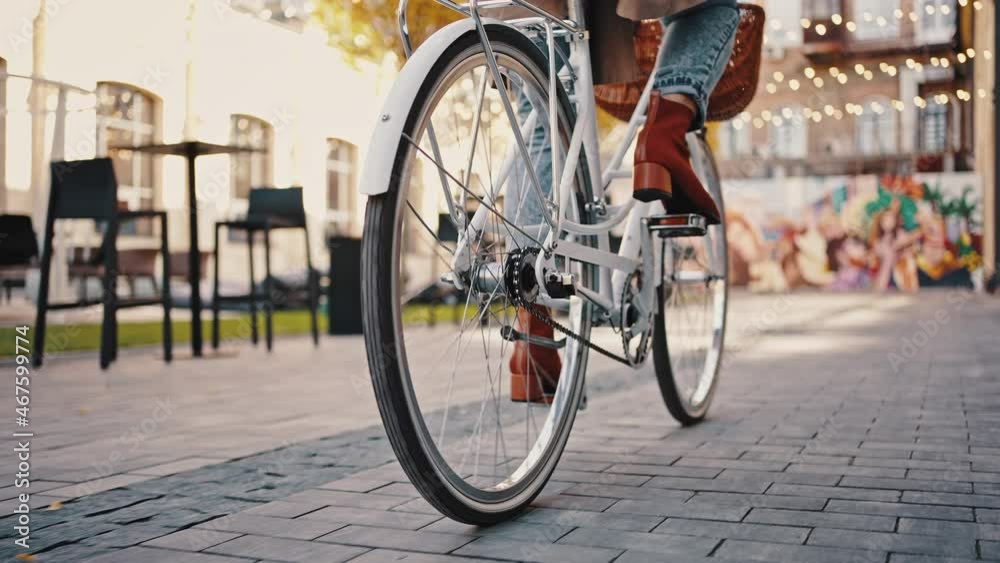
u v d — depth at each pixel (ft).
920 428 9.30
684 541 5.34
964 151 75.97
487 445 8.27
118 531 5.73
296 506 6.35
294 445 8.86
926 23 79.00
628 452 8.19
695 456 7.97
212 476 7.41
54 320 29.86
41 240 28.66
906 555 4.99
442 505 5.32
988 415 10.13
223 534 5.64
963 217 67.56
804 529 5.56
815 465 7.50
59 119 21.71
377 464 7.88
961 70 73.92
